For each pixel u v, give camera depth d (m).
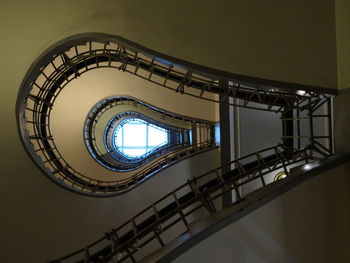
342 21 3.17
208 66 3.40
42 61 3.77
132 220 3.53
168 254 2.57
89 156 9.23
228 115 6.44
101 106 9.06
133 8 3.48
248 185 6.31
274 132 6.51
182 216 3.05
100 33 3.52
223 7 3.39
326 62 3.28
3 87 3.94
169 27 3.44
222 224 2.71
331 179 2.97
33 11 3.71
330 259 2.87
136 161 9.80
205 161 7.25
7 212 4.49
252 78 3.36
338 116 3.22
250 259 2.74
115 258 3.29
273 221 2.83
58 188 4.79
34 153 4.44
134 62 4.45
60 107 8.76
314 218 2.90
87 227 5.29
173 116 8.91
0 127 4.08
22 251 4.65
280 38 3.33
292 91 3.43
